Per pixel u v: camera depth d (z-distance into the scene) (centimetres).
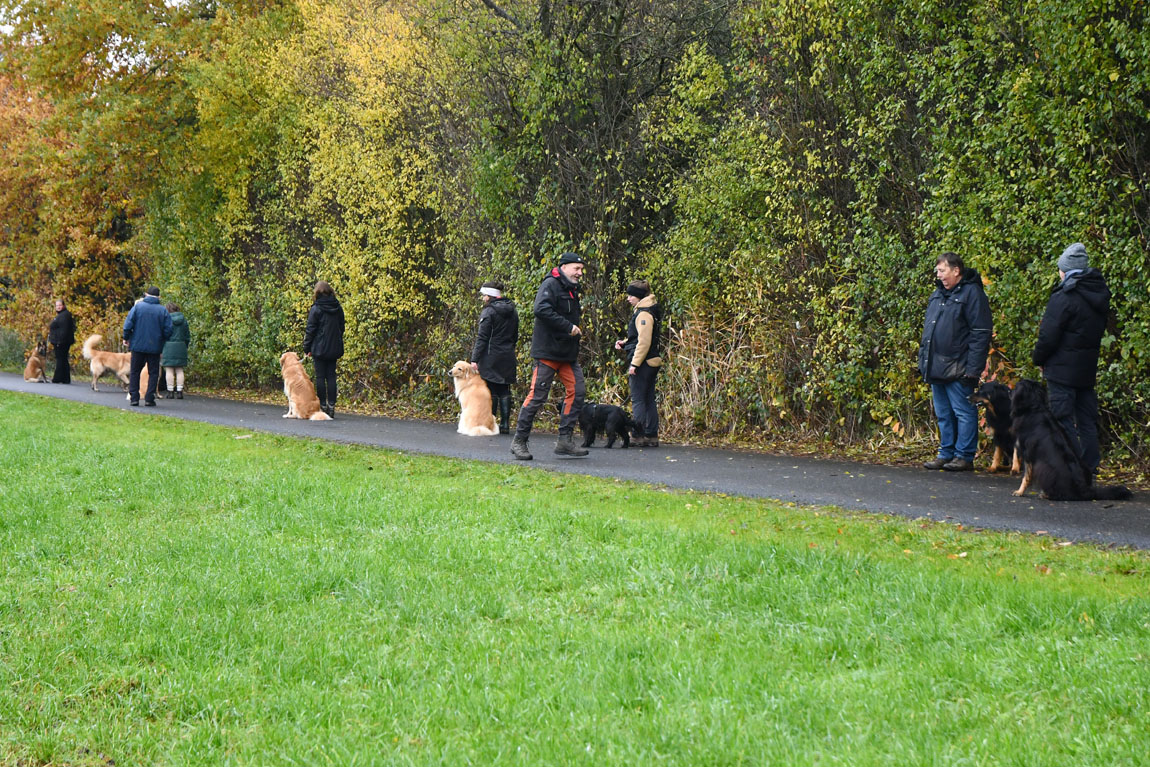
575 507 715
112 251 2631
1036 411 779
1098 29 834
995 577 495
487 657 401
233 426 1376
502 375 1312
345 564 539
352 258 1748
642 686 364
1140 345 864
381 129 1650
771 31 1171
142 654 412
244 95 2005
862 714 336
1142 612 429
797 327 1182
